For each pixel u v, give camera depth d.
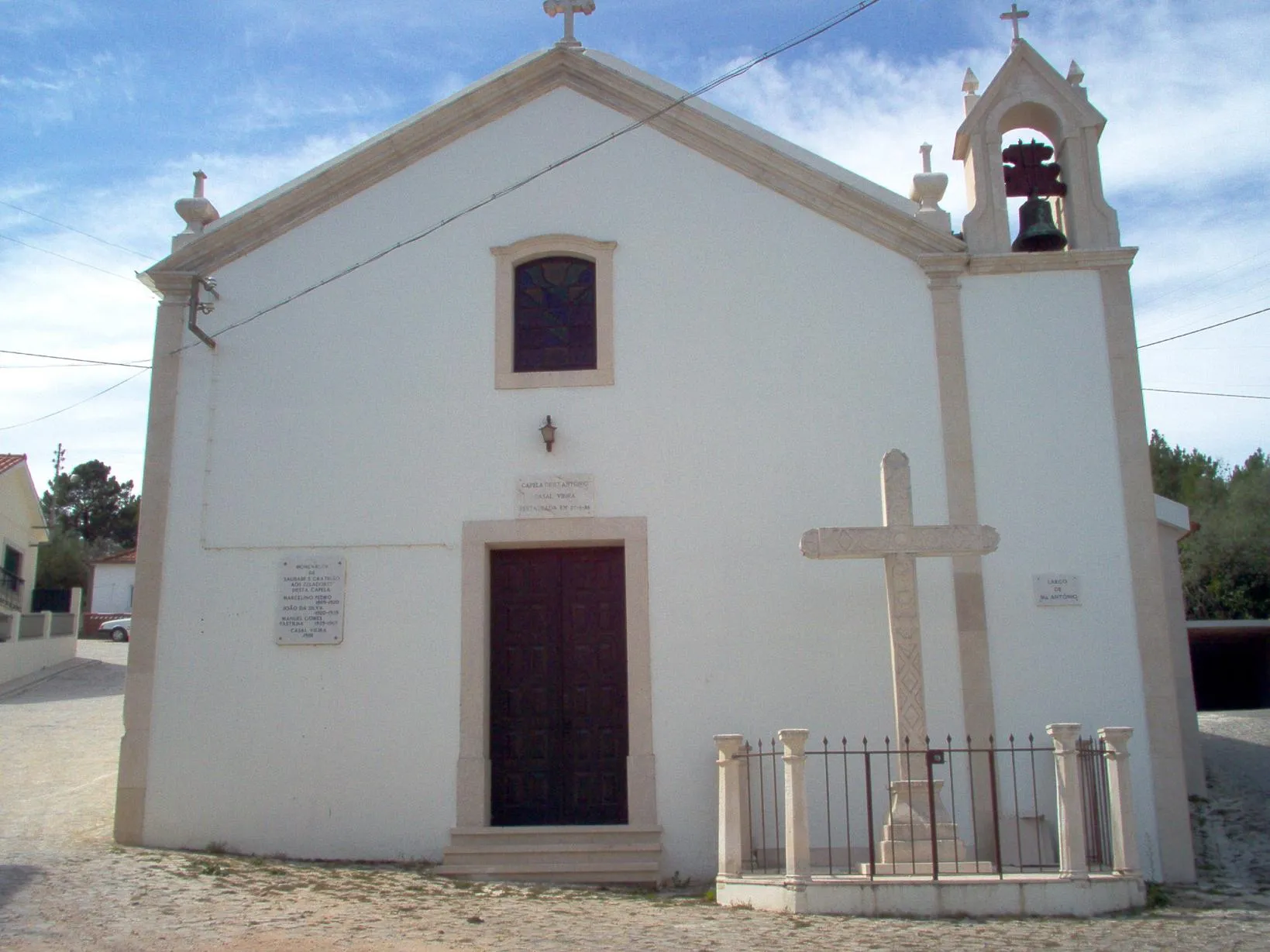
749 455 10.34
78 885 8.05
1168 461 35.44
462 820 9.77
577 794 10.09
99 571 39.78
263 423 10.64
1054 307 10.43
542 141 11.11
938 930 7.19
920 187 10.85
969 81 11.24
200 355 10.81
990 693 9.68
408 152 11.12
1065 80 10.89
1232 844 10.18
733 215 10.81
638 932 7.24
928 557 9.56
